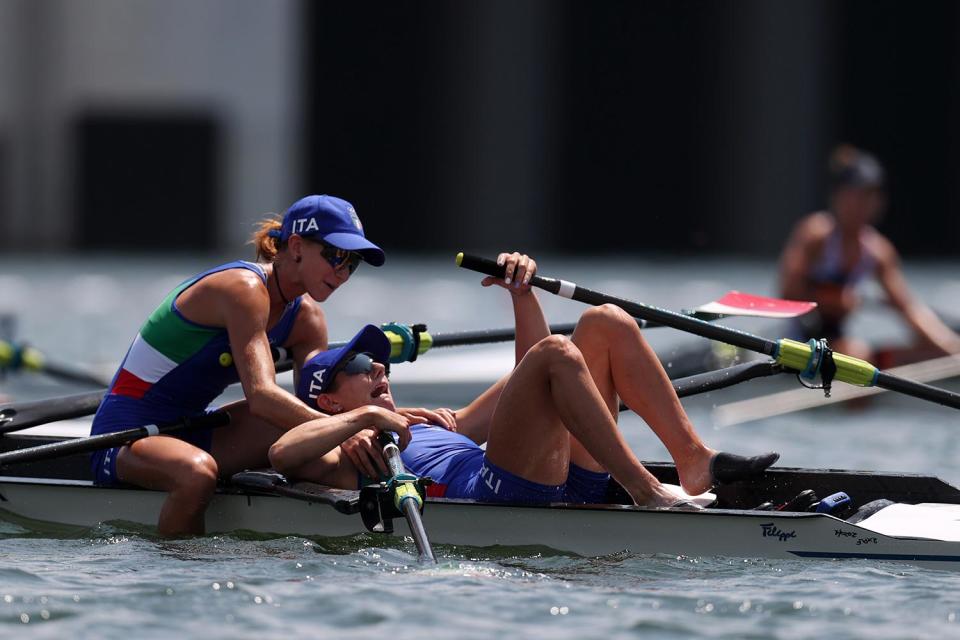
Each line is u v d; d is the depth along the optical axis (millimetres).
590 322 20531
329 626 15953
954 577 18281
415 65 152625
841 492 20922
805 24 143125
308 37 144250
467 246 153000
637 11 151375
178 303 21078
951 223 149375
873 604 16906
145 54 133125
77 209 135375
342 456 20734
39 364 37375
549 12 148250
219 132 134750
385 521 19141
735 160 148625
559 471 19781
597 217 157000
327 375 21000
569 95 154375
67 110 133625
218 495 20625
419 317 78312
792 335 41094
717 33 147875
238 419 21828
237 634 15648
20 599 16891
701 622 16188
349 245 20469
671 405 20625
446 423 22016
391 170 155375
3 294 88938
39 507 21422
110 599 16938
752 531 19031
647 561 19016
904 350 39906
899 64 148000
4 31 131625
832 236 40438
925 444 33781
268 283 21219
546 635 15656
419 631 15773
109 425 21609
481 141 150375
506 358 44156
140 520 20891
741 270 120750
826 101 146000
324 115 154875
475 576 18172
